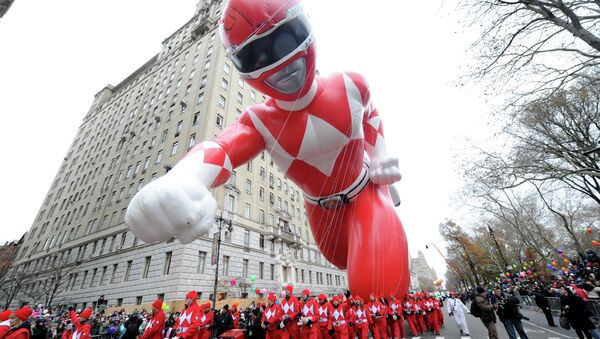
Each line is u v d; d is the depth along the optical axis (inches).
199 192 124.0
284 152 176.4
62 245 1131.3
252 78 138.4
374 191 214.2
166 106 1147.3
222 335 262.2
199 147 151.5
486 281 1546.5
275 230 1026.7
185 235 120.4
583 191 584.1
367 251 193.2
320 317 234.8
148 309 653.3
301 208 1288.1
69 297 897.5
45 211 1482.5
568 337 289.9
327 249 234.1
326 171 184.1
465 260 1478.8
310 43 134.3
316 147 172.1
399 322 272.5
